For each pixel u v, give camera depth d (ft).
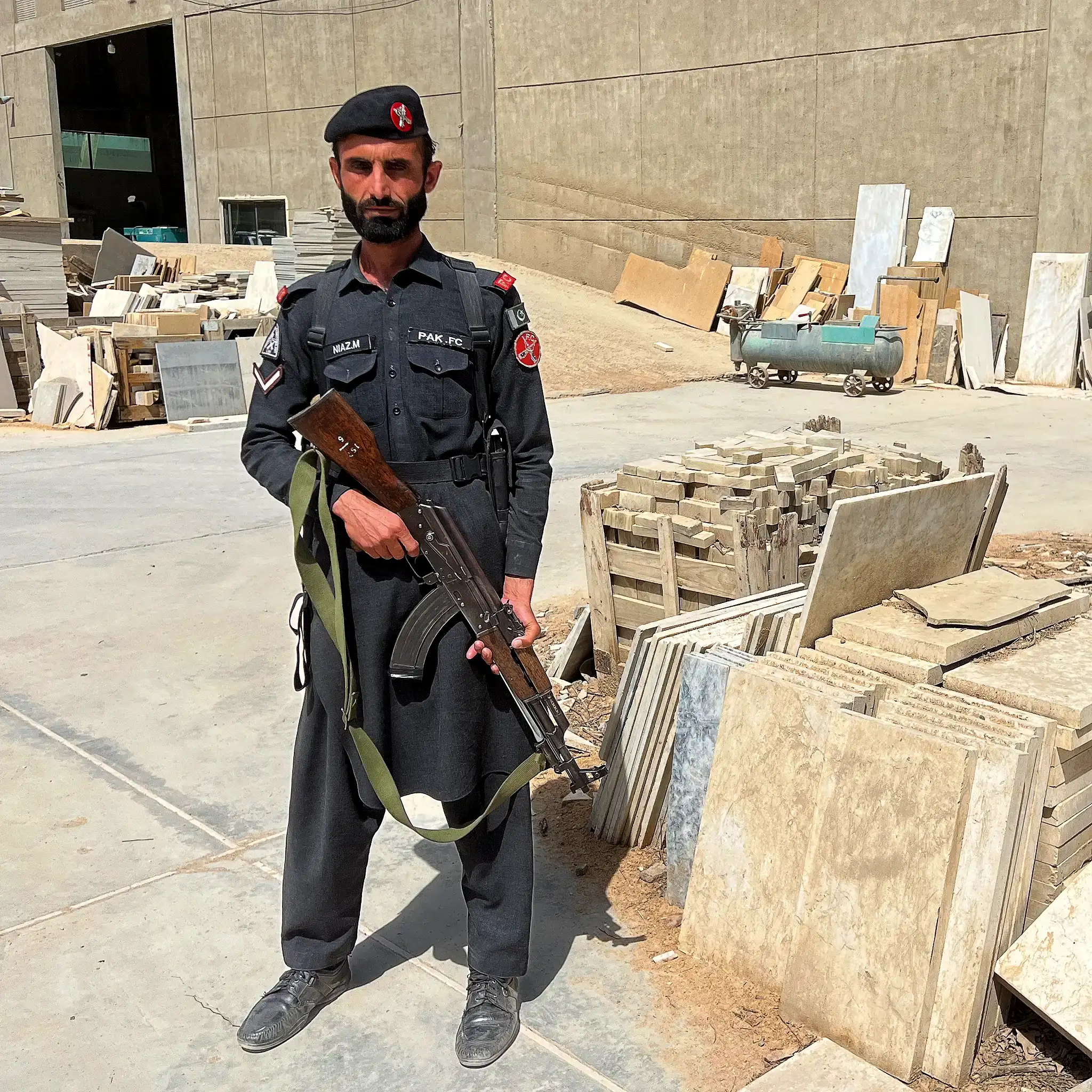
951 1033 7.70
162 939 9.84
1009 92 53.52
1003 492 11.71
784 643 10.28
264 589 20.43
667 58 65.10
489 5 72.13
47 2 100.32
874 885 8.04
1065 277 52.75
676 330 63.36
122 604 19.60
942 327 53.47
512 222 74.64
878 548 10.27
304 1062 8.30
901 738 8.05
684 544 14.43
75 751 13.71
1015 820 7.76
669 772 10.97
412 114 7.58
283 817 12.01
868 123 58.23
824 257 60.90
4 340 43.04
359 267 8.07
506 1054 8.28
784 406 46.06
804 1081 7.79
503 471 8.45
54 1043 8.53
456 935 9.87
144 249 75.56
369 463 7.67
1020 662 9.52
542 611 18.63
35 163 106.93
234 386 42.86
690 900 9.38
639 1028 8.52
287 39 82.99
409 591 8.06
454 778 8.20
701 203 65.36
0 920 10.12
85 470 32.48
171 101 130.82
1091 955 7.55
